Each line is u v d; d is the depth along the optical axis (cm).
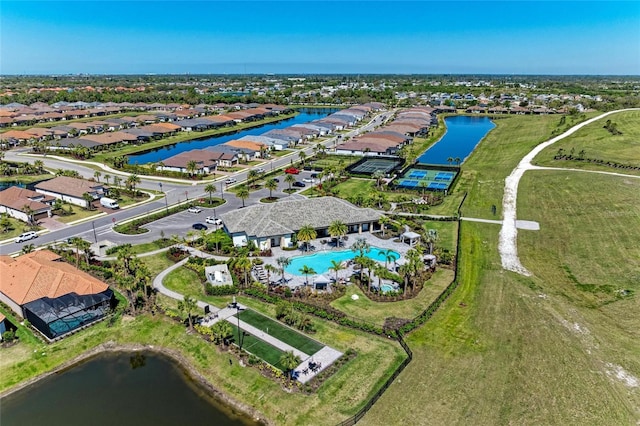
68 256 7769
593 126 18775
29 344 5506
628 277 6750
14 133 19075
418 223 9362
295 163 15438
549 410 4244
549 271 7150
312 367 4966
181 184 12875
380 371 4875
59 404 4612
